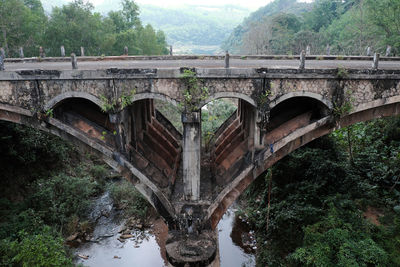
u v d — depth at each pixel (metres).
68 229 23.19
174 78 14.99
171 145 22.94
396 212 20.08
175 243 15.81
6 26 38.59
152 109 24.67
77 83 15.45
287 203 22.38
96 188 29.97
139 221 25.56
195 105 15.30
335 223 17.80
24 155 24.67
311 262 15.81
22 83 15.68
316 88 15.68
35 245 15.49
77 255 21.45
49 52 44.16
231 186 16.39
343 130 29.84
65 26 43.97
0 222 19.31
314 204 21.69
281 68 15.08
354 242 16.05
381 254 14.91
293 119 17.72
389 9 39.81
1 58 15.46
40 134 26.17
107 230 24.48
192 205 16.55
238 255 21.66
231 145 20.20
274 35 80.38
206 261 14.87
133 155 17.44
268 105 15.62
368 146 28.38
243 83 15.20
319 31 78.88
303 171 24.52
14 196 23.86
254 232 24.08
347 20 68.19
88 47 47.22
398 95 16.27
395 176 23.14
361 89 15.98
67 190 25.39
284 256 19.73
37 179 25.91
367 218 20.17
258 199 27.28
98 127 17.38
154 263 21.00
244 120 20.78
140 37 62.59
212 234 16.47
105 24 55.59
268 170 24.58
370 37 52.47
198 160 15.95
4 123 23.06
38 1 53.09
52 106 15.99
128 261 21.17
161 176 18.44
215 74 14.89
